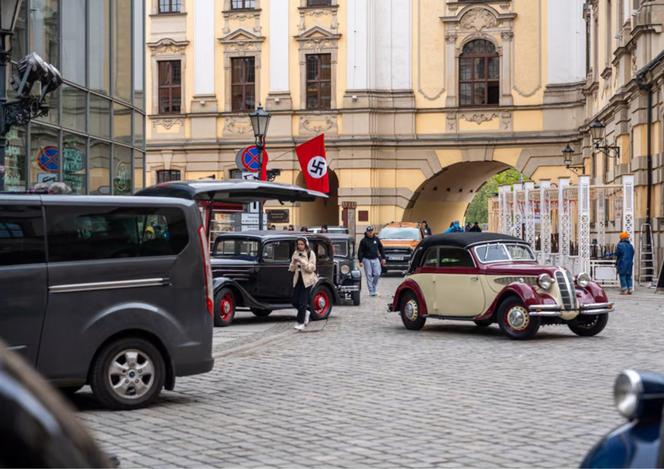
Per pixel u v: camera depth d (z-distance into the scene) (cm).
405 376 1269
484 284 1792
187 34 5169
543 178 4925
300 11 5047
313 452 797
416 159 5000
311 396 1105
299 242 1950
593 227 4244
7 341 941
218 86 5141
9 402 220
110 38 2370
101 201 1005
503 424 919
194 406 1041
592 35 4497
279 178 5069
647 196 3434
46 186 1034
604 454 465
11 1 1207
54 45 2019
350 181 4991
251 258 2108
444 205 5656
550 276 1717
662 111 3250
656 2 3344
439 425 916
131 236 1022
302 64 5044
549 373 1289
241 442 842
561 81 4894
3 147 1247
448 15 4978
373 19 5003
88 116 2212
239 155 2717
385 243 4406
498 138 4931
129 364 1016
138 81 2619
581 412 985
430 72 4997
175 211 1055
